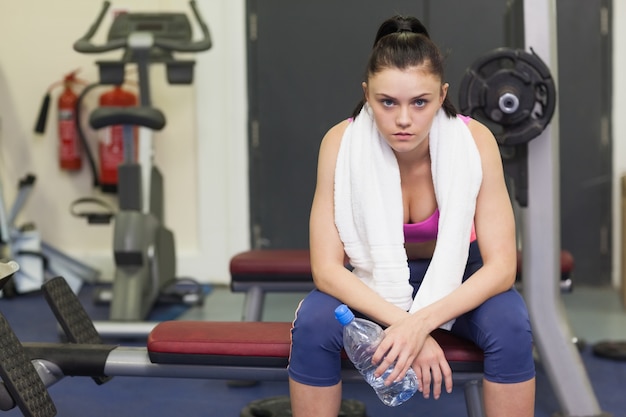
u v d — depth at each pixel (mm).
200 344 1908
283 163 4277
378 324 1795
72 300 2197
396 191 1807
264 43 4211
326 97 4219
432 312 1704
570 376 2428
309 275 2830
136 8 4262
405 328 1675
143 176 3711
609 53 4086
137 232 3600
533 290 2430
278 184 4293
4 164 4387
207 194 4305
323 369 1721
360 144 1820
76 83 4328
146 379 2967
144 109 3514
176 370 1952
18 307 3934
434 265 1778
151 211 3855
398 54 1662
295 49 4199
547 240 2410
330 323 1712
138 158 3734
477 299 1728
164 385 2910
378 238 1790
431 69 1670
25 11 4305
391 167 1809
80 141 4309
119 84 3605
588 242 4191
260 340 1906
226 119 4250
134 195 3637
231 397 2795
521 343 1684
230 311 3859
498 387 1693
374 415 2609
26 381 1849
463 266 1792
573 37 4090
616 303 3920
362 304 1738
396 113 1679
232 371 1928
